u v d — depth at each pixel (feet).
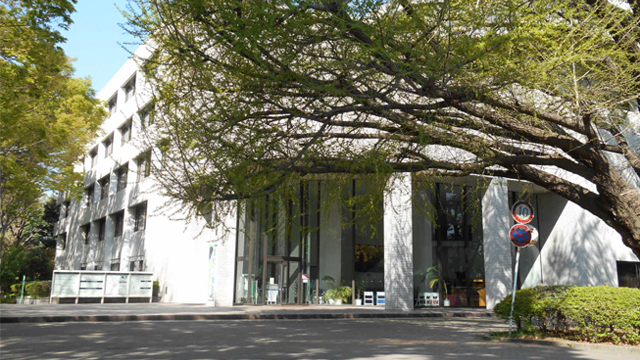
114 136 117.08
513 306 37.01
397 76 22.59
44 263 130.62
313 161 28.14
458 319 55.83
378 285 81.05
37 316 47.52
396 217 67.10
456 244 75.25
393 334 38.93
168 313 54.29
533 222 77.46
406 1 22.52
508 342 34.32
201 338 34.73
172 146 26.03
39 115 53.36
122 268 103.71
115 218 115.85
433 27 22.29
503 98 27.50
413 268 72.79
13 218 86.33
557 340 34.35
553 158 30.50
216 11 21.20
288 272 77.05
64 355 26.05
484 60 23.21
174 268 86.28
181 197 25.99
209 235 75.92
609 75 26.05
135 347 29.53
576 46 24.97
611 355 28.71
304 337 36.22
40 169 64.13
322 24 21.66
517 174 33.55
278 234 32.50
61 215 156.15
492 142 30.01
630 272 76.28
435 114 26.96
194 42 23.11
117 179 116.47
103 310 58.34
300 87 23.62
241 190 24.23
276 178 25.25
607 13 25.43
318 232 79.25
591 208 32.71
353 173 29.32
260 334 37.96
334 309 66.44
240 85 23.68
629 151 34.30
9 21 37.83
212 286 72.79
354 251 80.79
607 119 29.40
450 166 30.68
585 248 71.92
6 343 30.89
